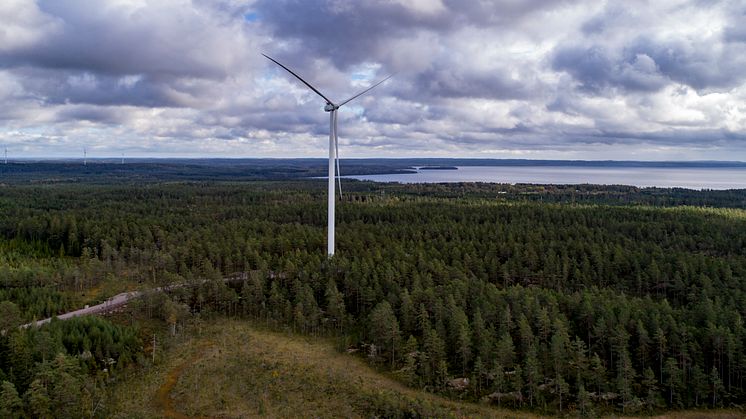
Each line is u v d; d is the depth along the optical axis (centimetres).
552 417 5153
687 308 7262
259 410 5066
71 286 8988
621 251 9156
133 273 9638
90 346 6159
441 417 4947
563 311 6712
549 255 9000
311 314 7288
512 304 6550
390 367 6166
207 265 8394
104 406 5091
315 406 5178
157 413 5022
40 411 4747
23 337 5697
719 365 5684
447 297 6700
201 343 6812
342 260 8338
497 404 5372
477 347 5869
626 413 5225
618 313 6300
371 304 7344
